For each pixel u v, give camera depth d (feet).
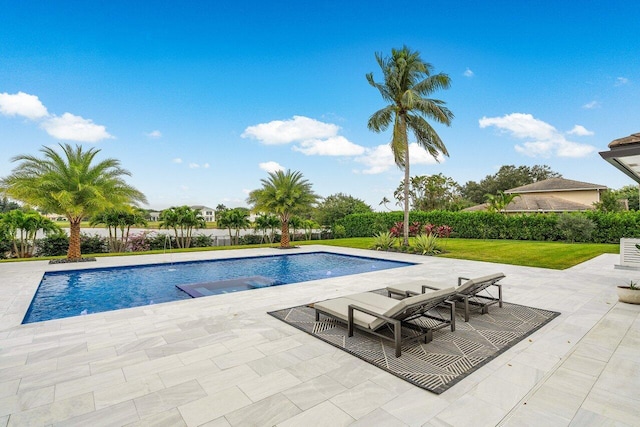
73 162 43.57
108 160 45.24
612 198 79.36
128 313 18.88
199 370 11.62
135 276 36.42
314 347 13.69
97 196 42.06
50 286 31.42
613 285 25.73
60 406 9.39
